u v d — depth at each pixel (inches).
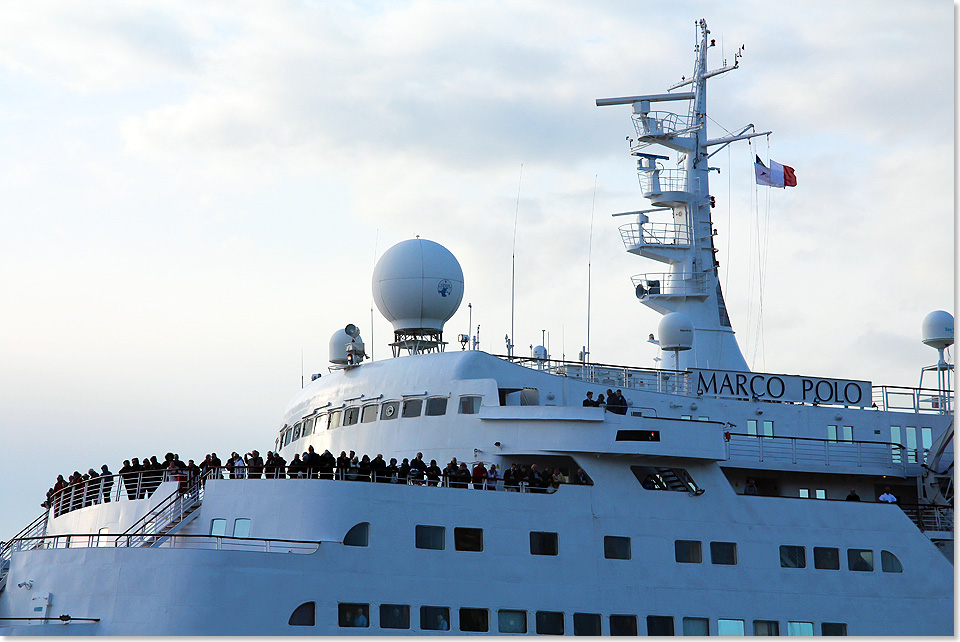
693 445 2466.8
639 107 3250.5
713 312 3225.9
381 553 2213.3
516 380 2613.2
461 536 2283.5
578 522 2375.7
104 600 2117.4
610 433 2433.6
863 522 2593.5
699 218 3260.3
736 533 2490.2
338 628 2151.8
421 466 2333.9
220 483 2267.5
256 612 2110.0
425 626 2209.6
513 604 2279.8
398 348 2935.5
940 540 2716.5
